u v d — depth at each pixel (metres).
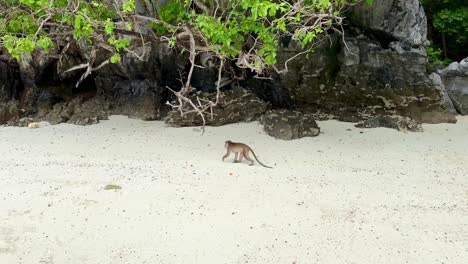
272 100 16.75
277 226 8.08
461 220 8.27
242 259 7.13
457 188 9.77
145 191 9.55
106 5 14.01
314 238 7.68
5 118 16.16
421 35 15.58
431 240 7.60
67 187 9.80
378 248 7.38
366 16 15.06
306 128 14.09
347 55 15.16
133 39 14.40
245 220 8.30
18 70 17.45
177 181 10.12
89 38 12.91
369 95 15.58
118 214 8.55
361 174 10.66
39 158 11.94
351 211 8.63
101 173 10.70
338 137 13.95
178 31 13.33
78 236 7.84
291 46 14.81
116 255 7.29
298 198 9.22
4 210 8.71
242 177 10.40
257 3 8.43
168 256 7.24
